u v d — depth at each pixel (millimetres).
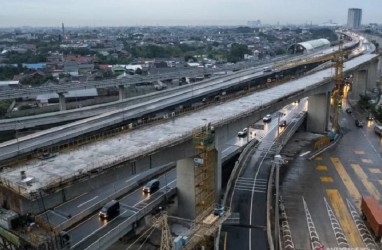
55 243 40531
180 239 50719
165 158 57344
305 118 120312
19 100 169500
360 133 116562
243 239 57812
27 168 46969
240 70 196125
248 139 102688
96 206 59125
